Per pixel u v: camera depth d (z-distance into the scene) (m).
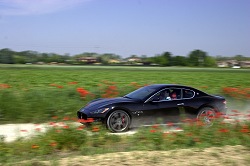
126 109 9.45
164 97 9.98
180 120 9.95
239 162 5.63
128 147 7.12
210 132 7.59
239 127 8.18
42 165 5.37
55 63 125.56
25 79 31.00
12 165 5.41
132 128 9.99
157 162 5.57
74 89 14.19
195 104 10.10
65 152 6.80
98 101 10.07
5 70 52.75
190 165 5.41
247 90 17.02
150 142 7.29
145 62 129.38
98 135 7.63
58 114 11.45
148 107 9.69
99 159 5.76
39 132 7.80
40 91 13.27
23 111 11.22
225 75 46.59
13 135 8.81
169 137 7.39
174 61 123.44
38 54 125.00
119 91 14.74
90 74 41.97
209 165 5.43
